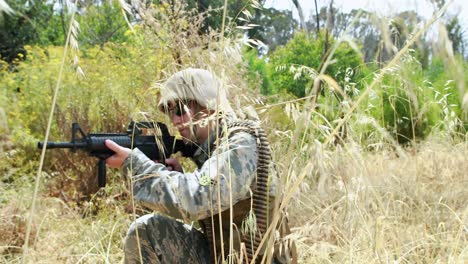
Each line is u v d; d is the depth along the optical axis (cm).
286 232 219
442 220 323
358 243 250
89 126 582
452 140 439
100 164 217
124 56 716
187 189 202
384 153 297
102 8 934
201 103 218
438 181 380
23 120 638
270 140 287
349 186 195
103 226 403
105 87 595
